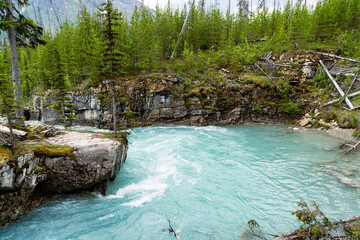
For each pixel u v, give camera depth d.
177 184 13.00
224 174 14.44
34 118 35.25
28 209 9.41
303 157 17.44
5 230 8.36
